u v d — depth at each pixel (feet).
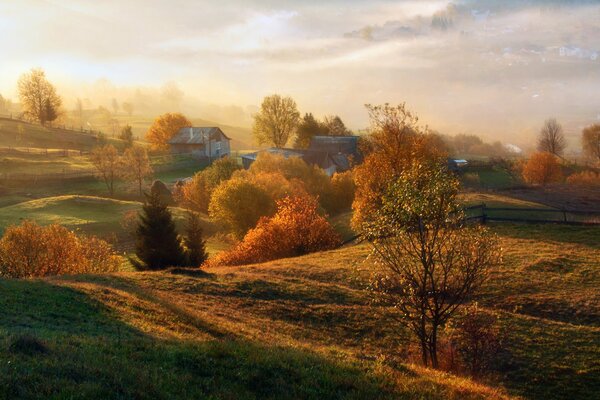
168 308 77.97
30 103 553.64
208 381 44.14
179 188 321.32
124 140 540.52
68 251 144.05
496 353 73.87
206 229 250.37
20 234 139.23
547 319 87.30
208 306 87.25
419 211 64.85
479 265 66.90
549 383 68.13
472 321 73.10
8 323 58.13
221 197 220.84
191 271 110.52
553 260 113.29
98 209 262.26
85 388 36.11
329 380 49.78
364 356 66.33
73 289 79.92
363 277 110.73
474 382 61.52
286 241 169.27
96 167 330.95
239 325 76.84
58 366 40.16
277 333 77.25
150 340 57.11
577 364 71.92
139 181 331.57
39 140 489.26
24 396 33.65
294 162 292.20
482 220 149.18
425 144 162.20
